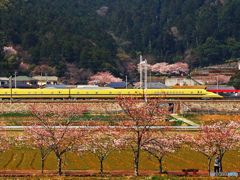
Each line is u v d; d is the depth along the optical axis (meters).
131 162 80.50
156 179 62.66
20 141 92.44
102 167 75.00
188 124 115.38
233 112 135.25
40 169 74.31
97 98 147.12
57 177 63.81
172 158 84.38
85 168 75.44
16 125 113.75
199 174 68.94
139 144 67.62
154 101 74.25
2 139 86.69
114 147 74.19
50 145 69.06
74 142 73.31
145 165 78.31
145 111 70.56
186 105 136.75
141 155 86.62
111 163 79.69
